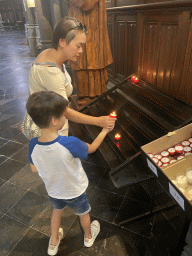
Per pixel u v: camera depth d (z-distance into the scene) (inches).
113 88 140.2
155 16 109.3
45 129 48.9
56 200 63.5
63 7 175.3
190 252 61.4
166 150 75.1
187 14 88.6
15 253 77.8
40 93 46.9
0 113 187.9
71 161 54.1
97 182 107.4
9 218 91.0
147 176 81.8
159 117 100.0
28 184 108.7
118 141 107.1
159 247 76.4
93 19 122.1
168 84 113.7
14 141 145.8
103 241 80.0
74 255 76.1
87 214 70.9
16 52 455.5
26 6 367.9
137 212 89.7
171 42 103.0
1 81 274.5
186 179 59.6
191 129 76.3
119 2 144.8
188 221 60.4
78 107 151.1
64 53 60.3
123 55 151.9
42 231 85.0
